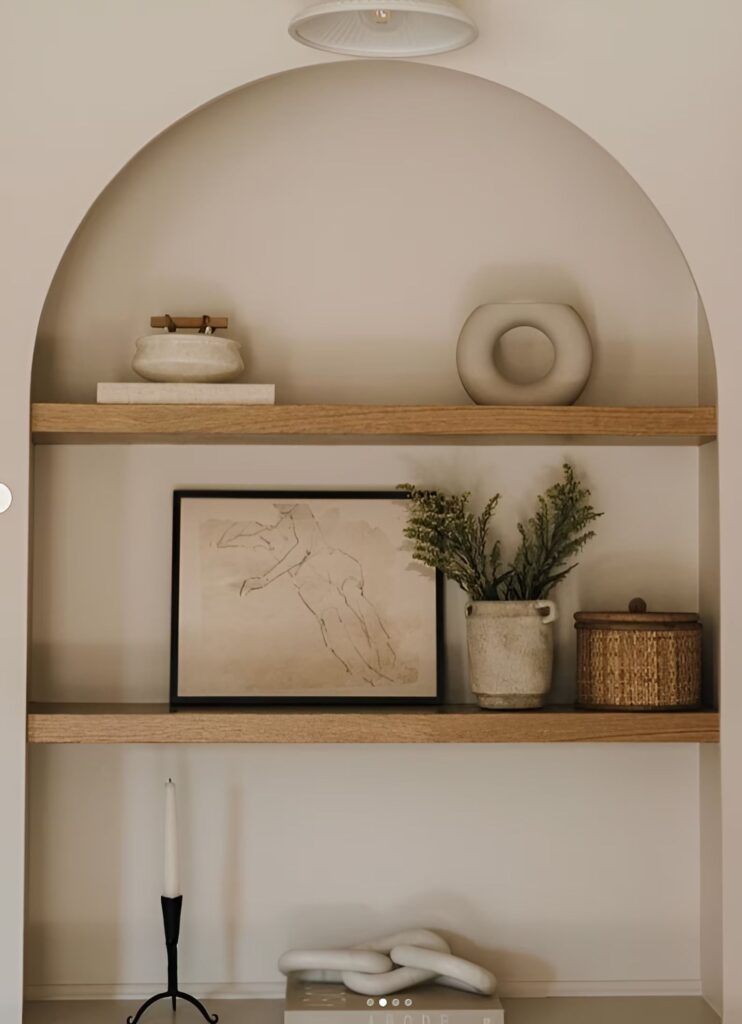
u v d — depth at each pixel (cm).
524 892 231
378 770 231
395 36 196
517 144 235
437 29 193
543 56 214
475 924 230
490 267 235
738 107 214
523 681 214
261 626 228
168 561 231
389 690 228
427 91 235
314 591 229
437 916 230
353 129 234
